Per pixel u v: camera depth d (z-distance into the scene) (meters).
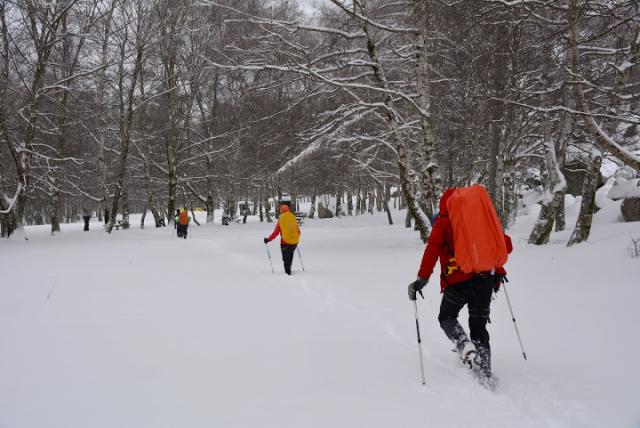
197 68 30.94
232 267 12.15
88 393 3.61
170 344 4.96
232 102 35.94
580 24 11.27
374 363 4.28
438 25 15.09
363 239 20.73
